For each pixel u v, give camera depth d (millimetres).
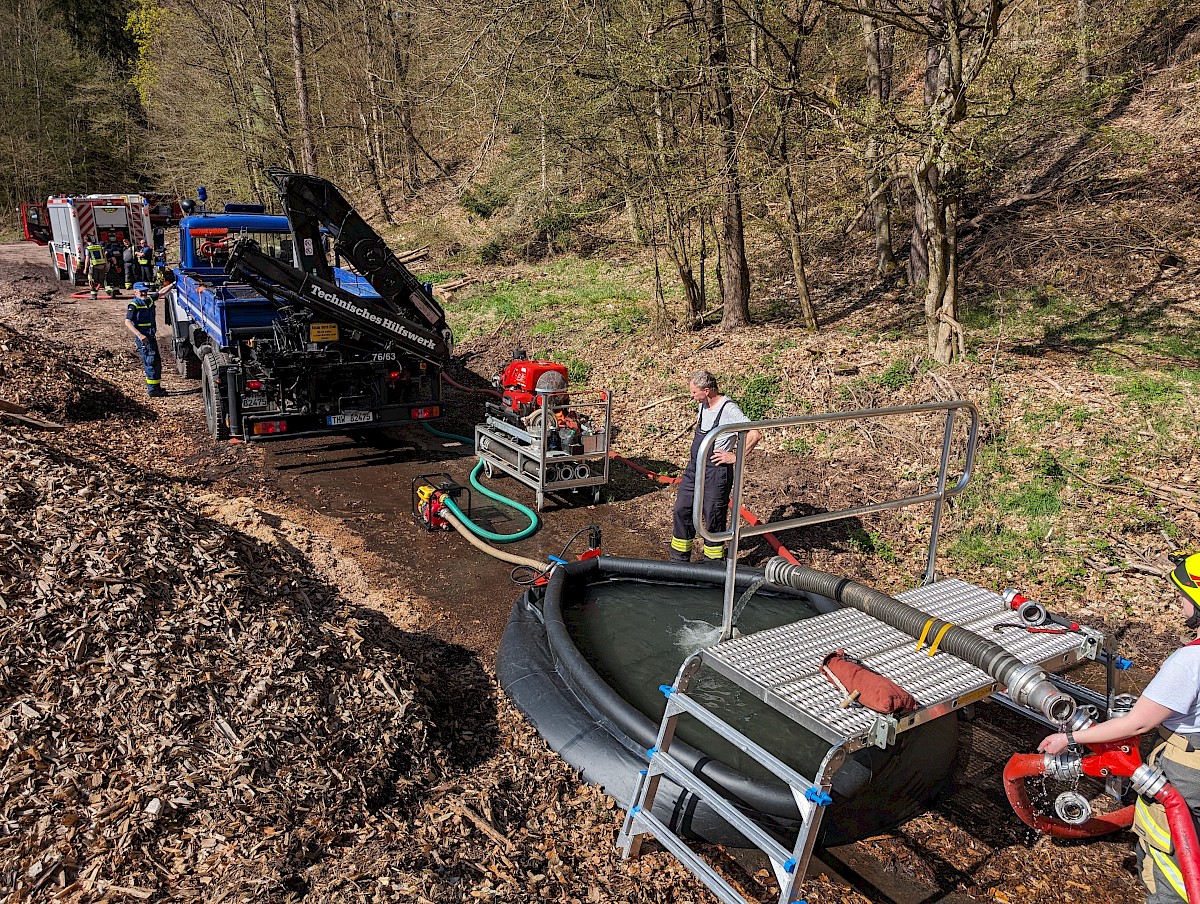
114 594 4078
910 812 3857
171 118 30156
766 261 14773
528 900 3039
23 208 30109
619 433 9758
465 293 17062
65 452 6531
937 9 8586
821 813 2846
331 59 27562
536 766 3973
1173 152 11906
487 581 6191
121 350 13516
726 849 3600
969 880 3500
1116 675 3994
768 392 9656
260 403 8461
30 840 2953
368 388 8789
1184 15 13672
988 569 6363
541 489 7445
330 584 5828
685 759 3656
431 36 13570
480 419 10742
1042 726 4582
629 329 12906
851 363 9820
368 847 3193
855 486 7535
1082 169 12508
